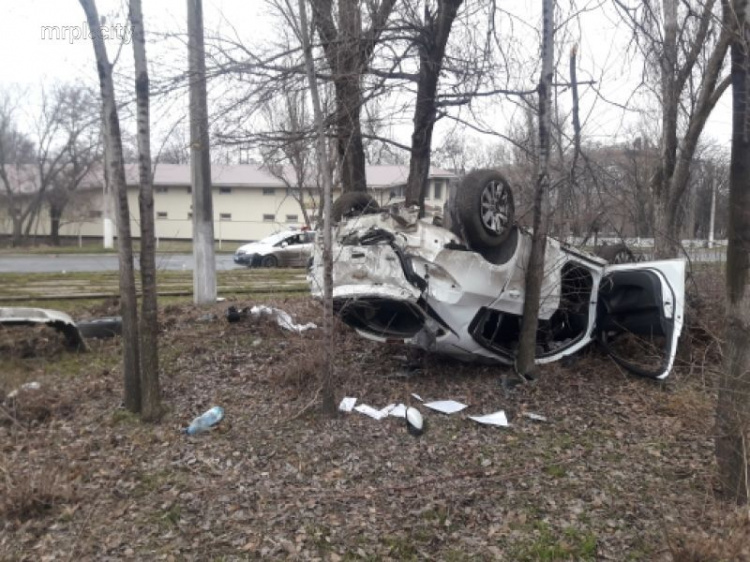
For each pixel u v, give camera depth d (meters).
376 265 6.20
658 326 7.33
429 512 4.33
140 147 5.74
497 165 13.22
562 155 8.45
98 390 6.94
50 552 3.91
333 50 7.32
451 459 5.18
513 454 5.27
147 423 5.96
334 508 4.40
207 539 4.04
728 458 4.26
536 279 6.55
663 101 9.94
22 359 8.09
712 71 9.20
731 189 4.12
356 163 9.62
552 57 6.20
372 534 4.08
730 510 4.12
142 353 5.96
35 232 43.12
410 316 6.75
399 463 5.09
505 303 6.69
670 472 4.92
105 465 5.09
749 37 3.95
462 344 6.55
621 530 4.10
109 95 5.80
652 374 6.87
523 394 6.53
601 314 7.75
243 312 9.70
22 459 5.19
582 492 4.61
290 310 10.49
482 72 7.77
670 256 10.23
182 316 10.19
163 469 5.00
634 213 11.42
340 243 6.48
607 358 7.73
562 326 7.87
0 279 18.03
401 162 11.05
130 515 4.32
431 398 6.46
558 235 9.03
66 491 4.54
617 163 11.31
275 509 4.38
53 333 8.73
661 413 6.16
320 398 6.42
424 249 6.11
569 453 5.28
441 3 8.06
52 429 5.92
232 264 25.86
